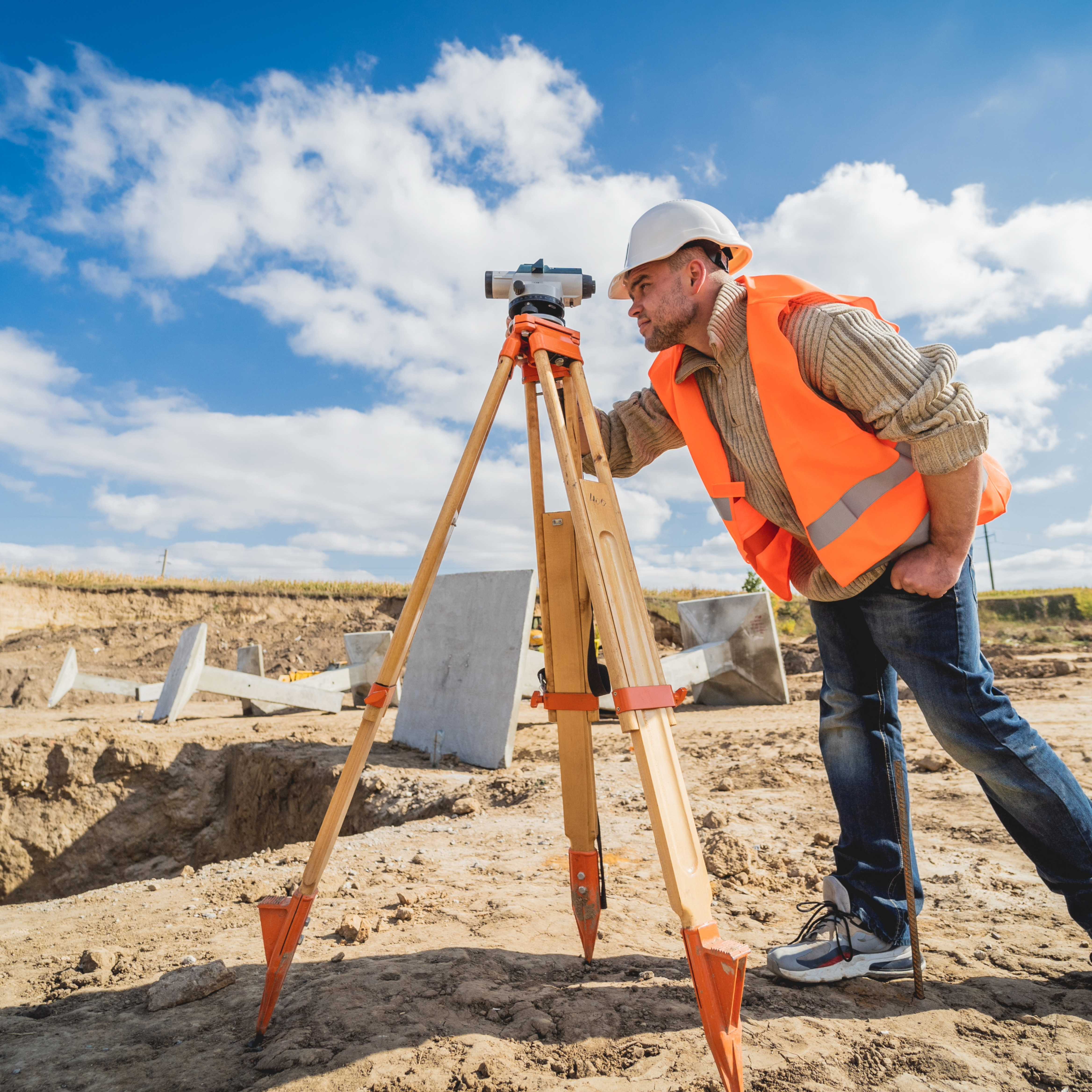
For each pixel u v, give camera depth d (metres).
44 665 18.77
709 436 1.98
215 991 1.96
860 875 1.97
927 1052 1.52
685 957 2.09
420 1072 1.49
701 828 3.65
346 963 2.10
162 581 30.77
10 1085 1.51
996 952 2.05
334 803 1.68
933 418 1.51
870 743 1.98
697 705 10.15
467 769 6.31
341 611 30.19
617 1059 1.53
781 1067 1.47
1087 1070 1.44
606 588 1.53
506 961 2.06
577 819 2.00
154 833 8.20
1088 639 24.58
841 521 1.67
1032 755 1.66
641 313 1.93
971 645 1.69
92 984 2.08
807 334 1.65
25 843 7.88
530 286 1.86
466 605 7.33
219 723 10.90
